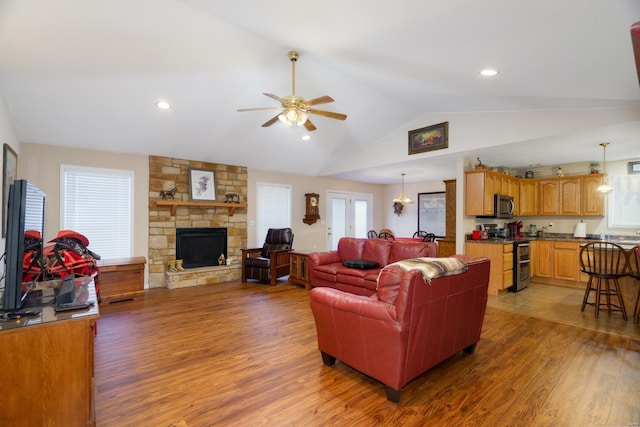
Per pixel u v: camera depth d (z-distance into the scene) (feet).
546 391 7.05
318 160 22.06
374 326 6.75
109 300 14.35
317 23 7.79
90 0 7.84
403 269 6.55
